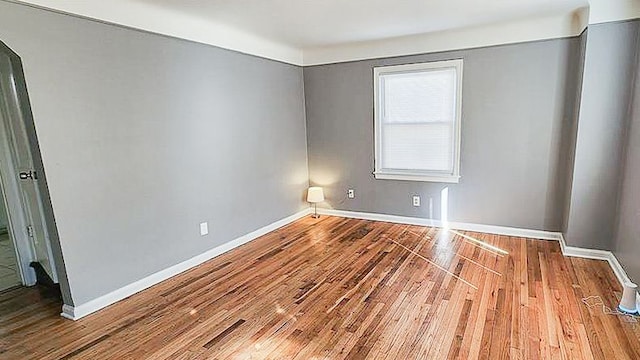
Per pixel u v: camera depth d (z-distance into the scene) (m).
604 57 3.11
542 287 2.90
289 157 4.91
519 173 4.05
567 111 3.72
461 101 4.20
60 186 2.54
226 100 3.85
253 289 3.06
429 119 4.43
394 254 3.73
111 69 2.80
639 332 2.29
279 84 4.63
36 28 2.36
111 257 2.88
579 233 3.46
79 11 2.55
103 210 2.81
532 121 3.90
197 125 3.54
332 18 3.41
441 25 3.79
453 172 4.39
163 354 2.23
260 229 4.45
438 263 3.46
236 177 4.05
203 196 3.66
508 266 3.33
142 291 3.09
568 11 3.43
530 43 3.77
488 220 4.30
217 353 2.22
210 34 3.58
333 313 2.64
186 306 2.81
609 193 3.27
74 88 2.58
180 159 3.40
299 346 2.27
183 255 3.48
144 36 3.02
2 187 3.11
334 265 3.50
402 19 3.52
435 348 2.20
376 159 4.82
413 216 4.74
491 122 4.09
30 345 2.36
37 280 3.30
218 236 3.86
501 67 3.94
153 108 3.13
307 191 5.33
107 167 2.82
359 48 4.64
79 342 2.38
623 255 2.98
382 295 2.87
